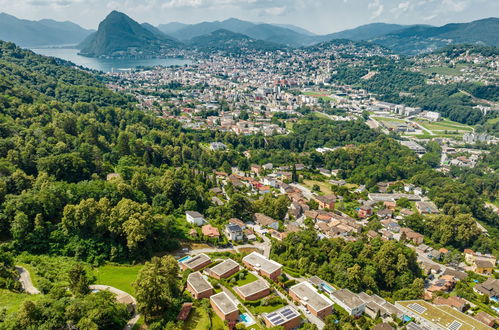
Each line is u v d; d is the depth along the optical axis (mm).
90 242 157500
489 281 190875
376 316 148250
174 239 184625
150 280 119375
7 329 95062
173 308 125625
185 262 160000
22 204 155375
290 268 176000
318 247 192500
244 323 127250
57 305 104875
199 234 192375
